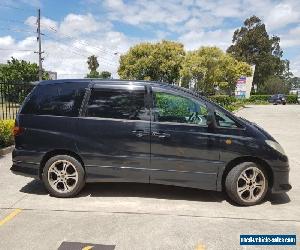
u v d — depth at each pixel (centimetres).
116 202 536
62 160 547
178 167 527
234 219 478
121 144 534
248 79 6109
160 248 395
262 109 3509
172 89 543
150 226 450
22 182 632
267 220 477
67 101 556
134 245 400
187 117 532
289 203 548
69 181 556
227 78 4150
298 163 851
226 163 521
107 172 541
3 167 741
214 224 460
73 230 435
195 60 3753
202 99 535
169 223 460
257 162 530
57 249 389
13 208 505
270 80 8300
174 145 524
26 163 556
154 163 530
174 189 602
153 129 528
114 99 547
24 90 1173
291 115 2511
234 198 527
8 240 408
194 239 417
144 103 540
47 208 507
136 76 4600
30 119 557
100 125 539
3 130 908
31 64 3250
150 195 570
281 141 1191
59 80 570
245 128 527
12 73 3027
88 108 548
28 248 390
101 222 460
